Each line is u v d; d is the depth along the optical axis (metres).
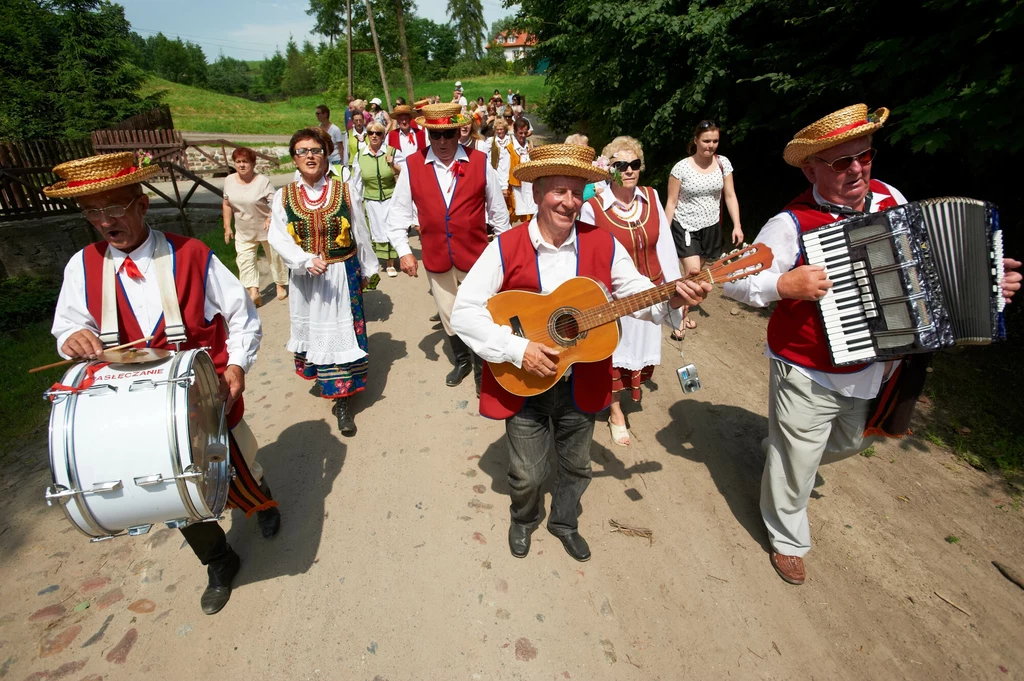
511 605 2.85
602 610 2.82
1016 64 3.98
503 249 2.66
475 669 2.56
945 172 5.78
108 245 2.49
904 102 5.23
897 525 3.25
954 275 2.30
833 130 2.39
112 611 2.85
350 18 25.36
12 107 22.88
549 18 13.10
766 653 2.61
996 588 2.86
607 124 11.09
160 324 2.51
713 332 5.70
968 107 4.13
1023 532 3.16
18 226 10.46
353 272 4.16
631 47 8.94
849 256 2.37
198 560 3.14
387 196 7.36
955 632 2.67
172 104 37.41
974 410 4.08
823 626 2.71
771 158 8.39
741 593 2.88
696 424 4.21
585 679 2.51
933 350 2.30
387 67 37.47
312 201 4.01
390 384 4.96
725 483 3.62
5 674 2.56
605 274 2.71
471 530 3.30
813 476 2.77
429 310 6.57
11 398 4.75
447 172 4.31
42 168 10.66
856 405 2.69
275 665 2.59
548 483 3.67
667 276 3.88
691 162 4.98
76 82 24.02
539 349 2.54
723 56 7.41
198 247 2.58
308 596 2.91
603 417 4.34
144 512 2.18
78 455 2.07
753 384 4.72
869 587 2.89
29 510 3.55
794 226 2.59
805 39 6.14
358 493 3.63
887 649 2.61
